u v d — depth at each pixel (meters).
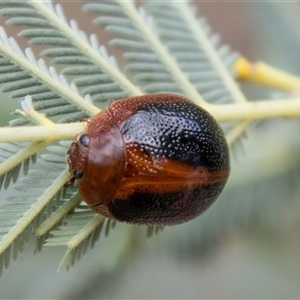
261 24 0.06
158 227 0.05
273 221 0.06
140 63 0.05
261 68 0.06
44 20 0.05
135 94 0.05
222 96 0.05
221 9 0.10
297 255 0.07
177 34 0.05
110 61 0.05
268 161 0.06
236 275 0.09
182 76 0.05
